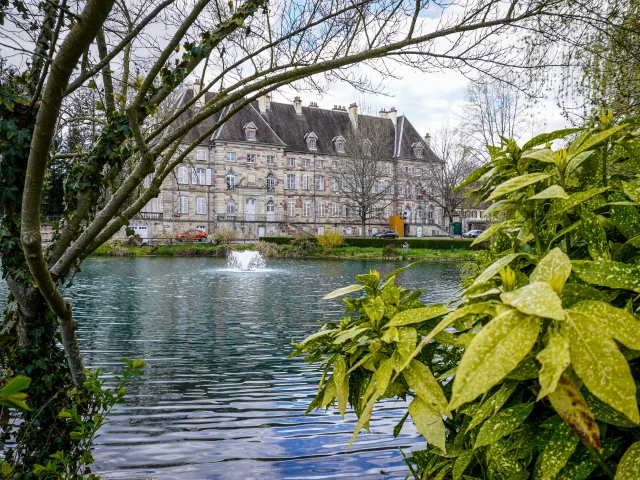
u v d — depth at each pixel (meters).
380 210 62.75
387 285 1.22
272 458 4.62
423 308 1.04
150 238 48.94
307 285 20.61
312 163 64.75
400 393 1.11
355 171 58.25
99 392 2.59
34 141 1.97
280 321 12.10
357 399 1.25
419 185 62.69
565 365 0.61
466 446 1.17
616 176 1.29
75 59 1.76
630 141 1.17
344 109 69.56
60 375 3.34
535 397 0.92
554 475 0.80
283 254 42.00
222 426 5.39
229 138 58.59
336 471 4.34
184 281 21.98
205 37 3.10
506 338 0.65
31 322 3.22
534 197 0.94
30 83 3.10
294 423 5.49
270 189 61.53
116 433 5.17
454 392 0.63
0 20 2.67
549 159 1.08
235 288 19.39
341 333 1.18
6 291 16.69
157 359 8.29
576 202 1.01
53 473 2.58
